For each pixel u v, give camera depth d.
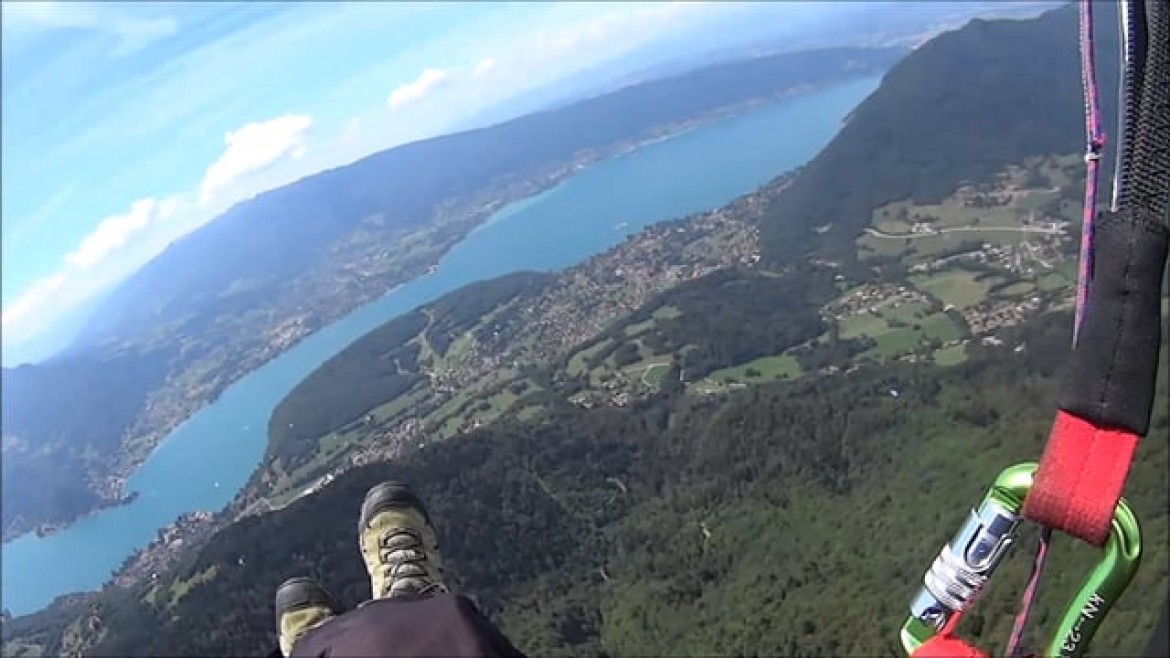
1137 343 1.38
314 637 2.40
